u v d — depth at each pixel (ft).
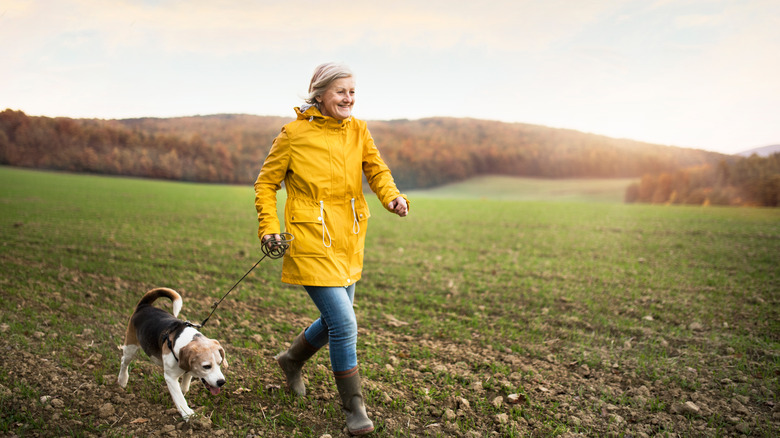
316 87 9.68
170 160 179.11
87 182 115.65
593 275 25.88
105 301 18.90
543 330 17.01
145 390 11.59
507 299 21.09
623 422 10.69
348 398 10.00
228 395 11.57
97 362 12.96
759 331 16.46
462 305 20.16
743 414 10.93
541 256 32.35
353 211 10.22
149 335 10.78
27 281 21.18
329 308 9.82
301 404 11.10
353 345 10.01
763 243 37.22
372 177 10.96
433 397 11.76
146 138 177.68
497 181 258.98
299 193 9.97
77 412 10.53
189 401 11.22
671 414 11.04
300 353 11.23
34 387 11.43
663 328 17.06
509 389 12.18
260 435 9.93
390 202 10.52
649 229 47.88
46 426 9.91
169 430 9.90
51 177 123.85
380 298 21.21
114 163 166.81
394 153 273.33
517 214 69.10
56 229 39.01
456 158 272.51
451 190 242.17
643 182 151.94
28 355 13.00
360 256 10.55
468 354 14.57
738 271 26.58
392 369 13.21
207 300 19.83
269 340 15.37
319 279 9.71
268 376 12.64
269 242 9.76
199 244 34.53
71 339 14.34
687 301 20.43
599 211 75.92
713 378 12.78
